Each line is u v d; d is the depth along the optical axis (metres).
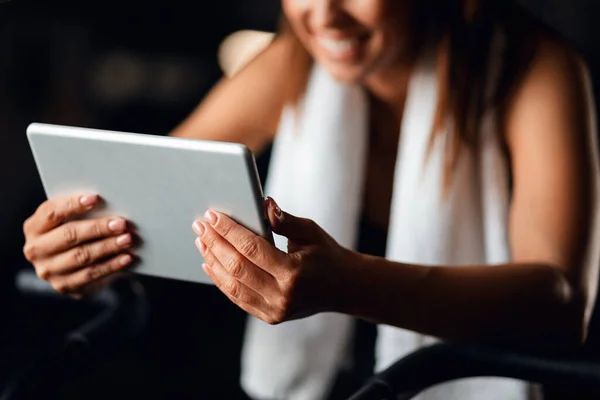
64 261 0.95
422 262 1.28
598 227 1.04
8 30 3.27
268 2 4.32
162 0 3.99
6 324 1.71
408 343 1.28
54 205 0.92
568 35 3.58
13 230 3.15
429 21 1.22
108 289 1.08
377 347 1.37
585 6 3.55
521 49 1.17
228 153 0.77
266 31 4.32
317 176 1.36
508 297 0.91
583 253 1.01
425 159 1.25
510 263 0.95
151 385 2.09
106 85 3.81
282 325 1.40
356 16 1.10
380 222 1.39
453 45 1.20
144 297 1.09
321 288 0.81
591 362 0.86
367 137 1.35
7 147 3.24
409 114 1.27
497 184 1.22
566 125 1.08
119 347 1.03
